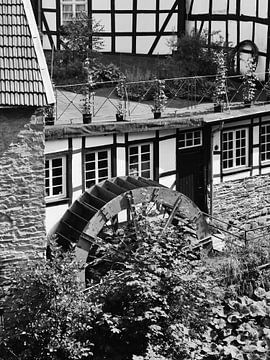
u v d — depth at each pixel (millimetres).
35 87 18969
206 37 25719
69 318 18391
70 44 25375
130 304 19078
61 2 26031
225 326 20328
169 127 22281
